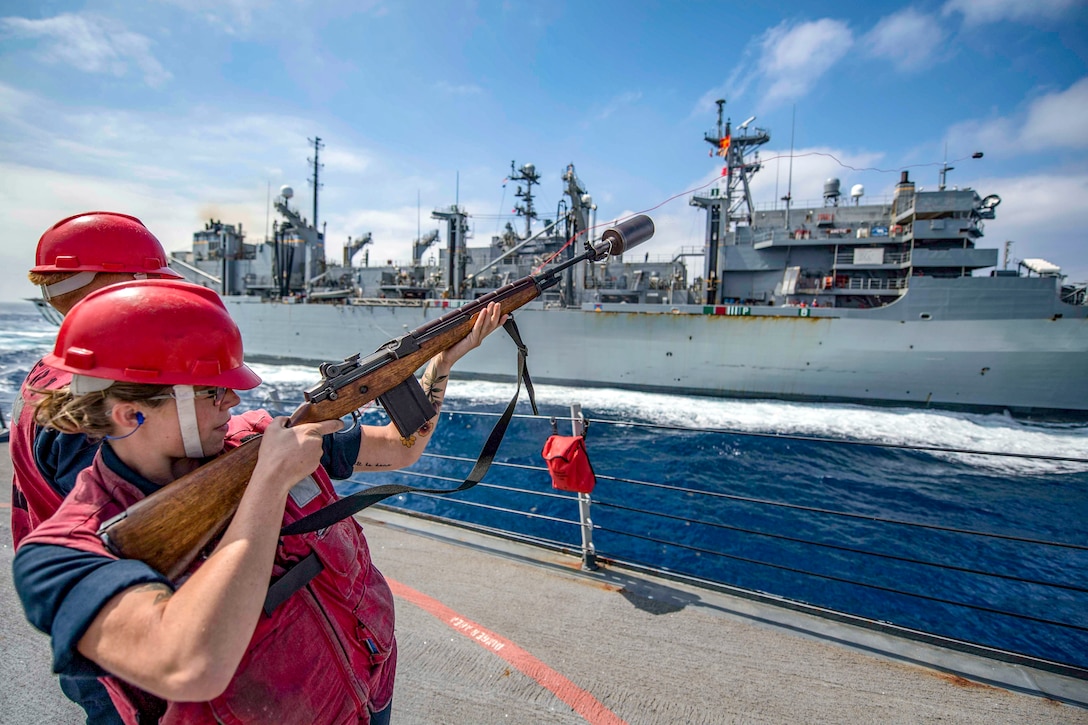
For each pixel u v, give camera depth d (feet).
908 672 9.30
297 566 3.52
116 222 6.04
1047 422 62.03
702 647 9.91
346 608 3.88
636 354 75.20
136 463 3.39
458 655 9.53
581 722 8.00
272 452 3.16
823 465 49.42
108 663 2.52
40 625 2.68
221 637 2.45
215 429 3.64
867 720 8.17
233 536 2.81
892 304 69.41
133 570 2.76
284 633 3.38
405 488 4.05
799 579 27.45
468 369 83.30
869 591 26.40
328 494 4.27
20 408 4.23
